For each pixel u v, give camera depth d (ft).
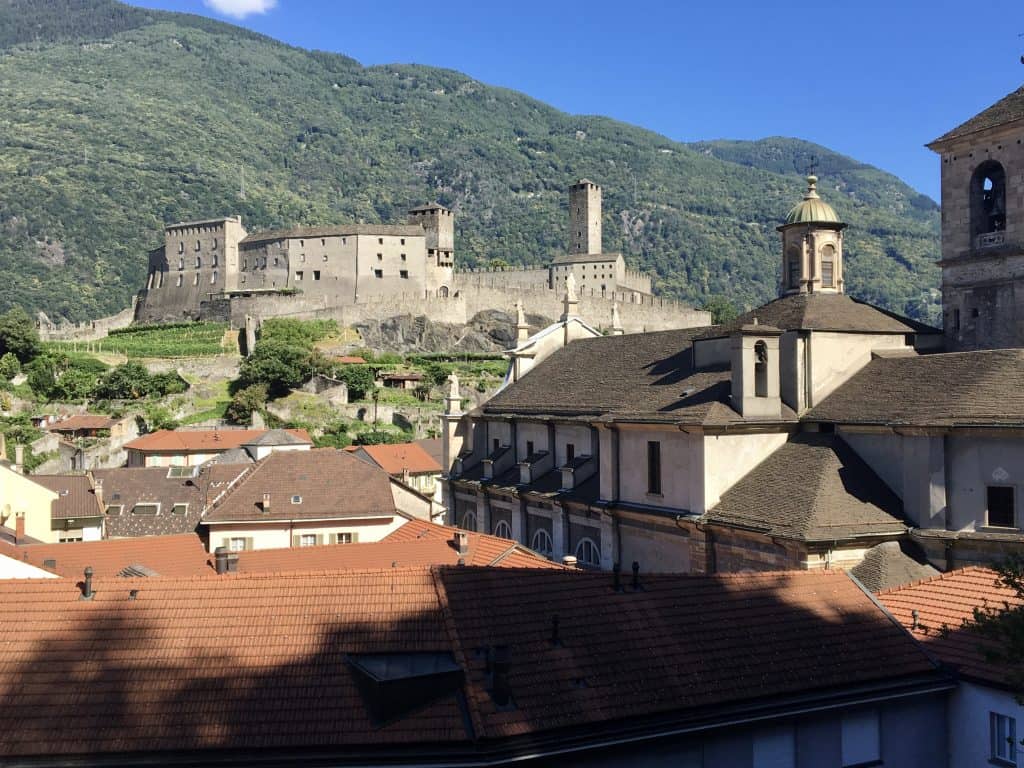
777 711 89.51
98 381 599.16
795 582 109.91
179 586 95.71
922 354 168.14
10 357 613.52
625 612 98.02
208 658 86.02
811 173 186.50
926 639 104.37
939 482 132.05
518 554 171.53
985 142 171.42
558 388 226.38
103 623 90.12
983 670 96.43
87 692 82.17
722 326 185.37
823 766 92.48
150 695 81.87
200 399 603.67
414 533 203.00
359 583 96.37
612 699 85.51
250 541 233.14
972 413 129.29
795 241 184.65
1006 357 139.33
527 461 214.90
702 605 101.91
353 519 240.73
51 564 164.66
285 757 76.48
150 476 297.33
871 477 144.05
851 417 149.48
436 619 91.09
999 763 93.86
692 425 151.64
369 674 82.43
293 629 89.56
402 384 631.56
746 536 141.38
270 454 257.34
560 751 79.77
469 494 240.53
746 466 155.33
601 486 180.65
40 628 89.61
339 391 595.06
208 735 77.87
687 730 85.10
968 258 174.19
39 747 76.95
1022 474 123.75
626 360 215.10
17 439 481.46
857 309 172.55
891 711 96.84
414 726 79.05
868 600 109.60
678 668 91.30
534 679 85.76
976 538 126.21
